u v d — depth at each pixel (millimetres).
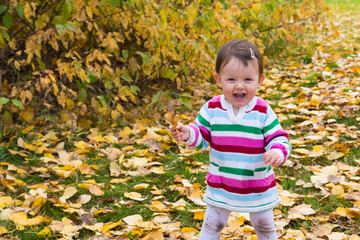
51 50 5191
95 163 3947
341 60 7129
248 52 2047
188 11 4680
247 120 2078
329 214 2889
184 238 2670
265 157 1978
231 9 5449
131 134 4660
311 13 6422
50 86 4621
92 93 5219
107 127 4785
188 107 4844
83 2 4234
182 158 3982
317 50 8023
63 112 4715
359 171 3432
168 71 4863
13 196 3318
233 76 2051
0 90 4543
